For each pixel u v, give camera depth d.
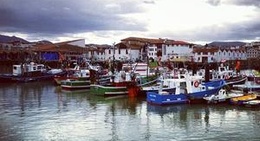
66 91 72.81
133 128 39.31
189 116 45.56
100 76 85.38
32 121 42.69
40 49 151.75
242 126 40.00
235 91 62.00
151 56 153.75
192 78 57.28
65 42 176.00
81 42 180.88
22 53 143.62
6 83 89.44
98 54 164.38
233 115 45.88
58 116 45.75
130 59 135.88
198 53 158.75
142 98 61.44
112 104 55.28
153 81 68.88
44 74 97.00
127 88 65.00
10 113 47.66
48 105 54.38
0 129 38.72
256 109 49.66
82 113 47.81
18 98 62.28
